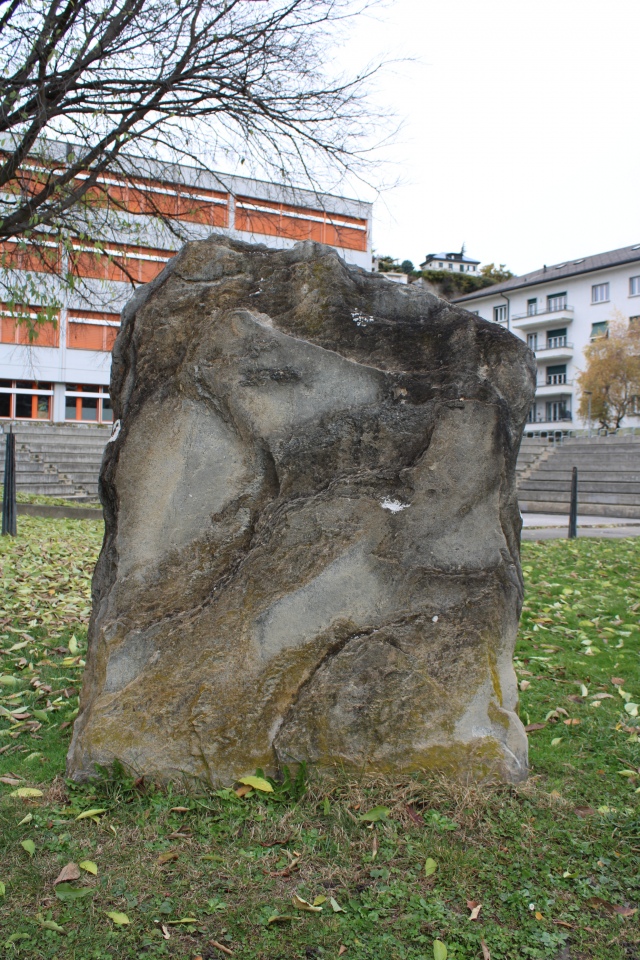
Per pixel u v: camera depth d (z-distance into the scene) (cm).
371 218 1430
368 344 317
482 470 304
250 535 306
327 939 212
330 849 251
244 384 311
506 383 310
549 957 209
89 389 2939
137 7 726
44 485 1742
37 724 367
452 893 233
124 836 257
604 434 3591
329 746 283
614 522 1625
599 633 544
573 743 347
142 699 288
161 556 306
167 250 1030
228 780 281
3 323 2738
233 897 229
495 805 277
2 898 226
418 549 300
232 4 789
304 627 293
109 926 216
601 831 267
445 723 289
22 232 751
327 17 820
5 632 525
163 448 312
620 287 4438
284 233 1067
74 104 769
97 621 310
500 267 7000
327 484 305
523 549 989
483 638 296
